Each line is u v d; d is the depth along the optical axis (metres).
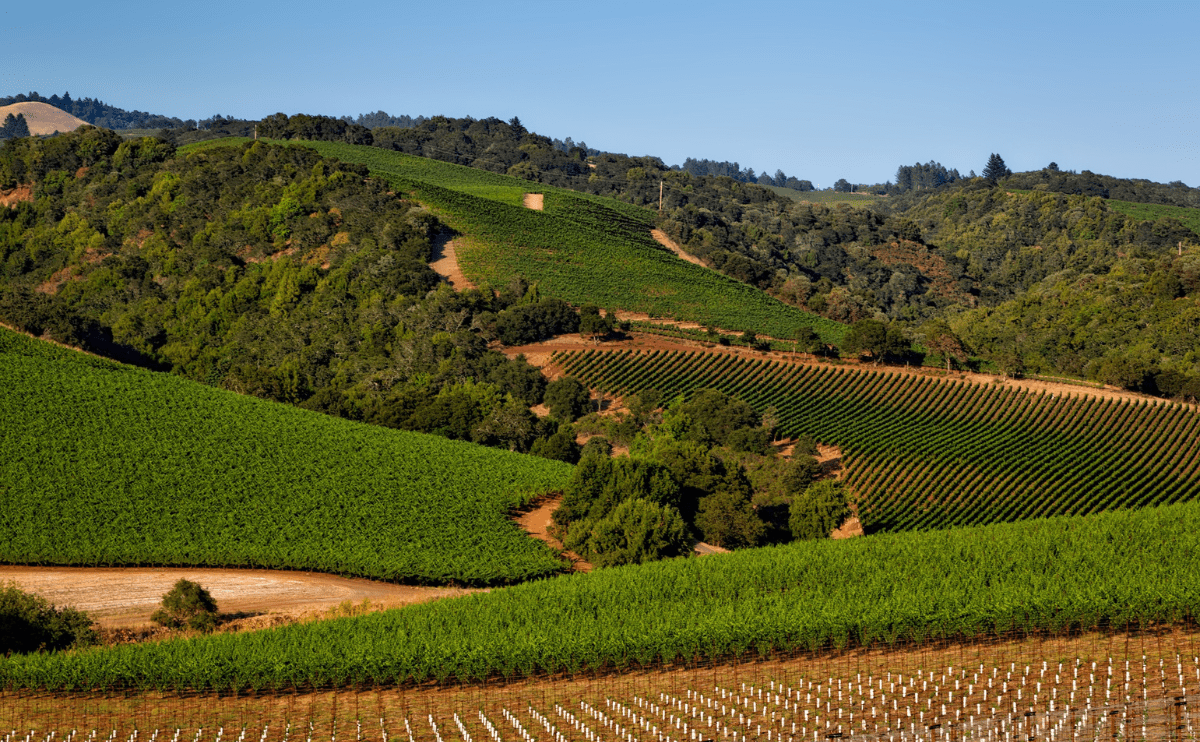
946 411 91.88
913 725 32.81
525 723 34.69
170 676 36.78
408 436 77.94
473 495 66.06
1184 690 34.38
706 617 41.19
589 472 63.69
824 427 86.69
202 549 54.16
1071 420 89.06
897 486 76.19
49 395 73.50
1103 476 78.62
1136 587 41.31
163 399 77.19
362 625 42.66
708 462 70.94
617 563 55.84
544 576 55.19
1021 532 56.59
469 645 38.78
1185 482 78.31
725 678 37.72
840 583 47.75
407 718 35.31
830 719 33.84
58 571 52.19
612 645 38.16
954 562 50.44
